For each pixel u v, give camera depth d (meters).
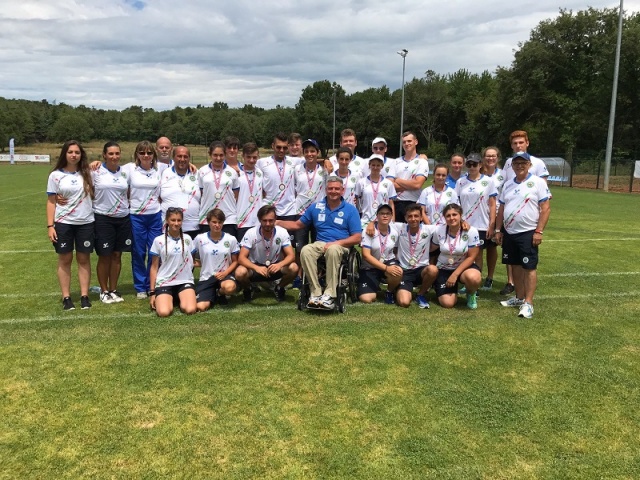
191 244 5.62
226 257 5.71
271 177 6.45
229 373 3.88
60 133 81.31
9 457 2.85
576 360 4.18
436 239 5.66
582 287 6.59
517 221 5.29
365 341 4.56
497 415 3.31
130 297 6.10
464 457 2.87
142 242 6.03
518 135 5.86
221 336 4.66
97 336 4.64
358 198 6.42
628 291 6.39
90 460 2.83
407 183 6.55
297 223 6.03
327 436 3.06
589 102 38.72
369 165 6.25
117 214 5.67
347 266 5.60
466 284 5.57
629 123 37.03
